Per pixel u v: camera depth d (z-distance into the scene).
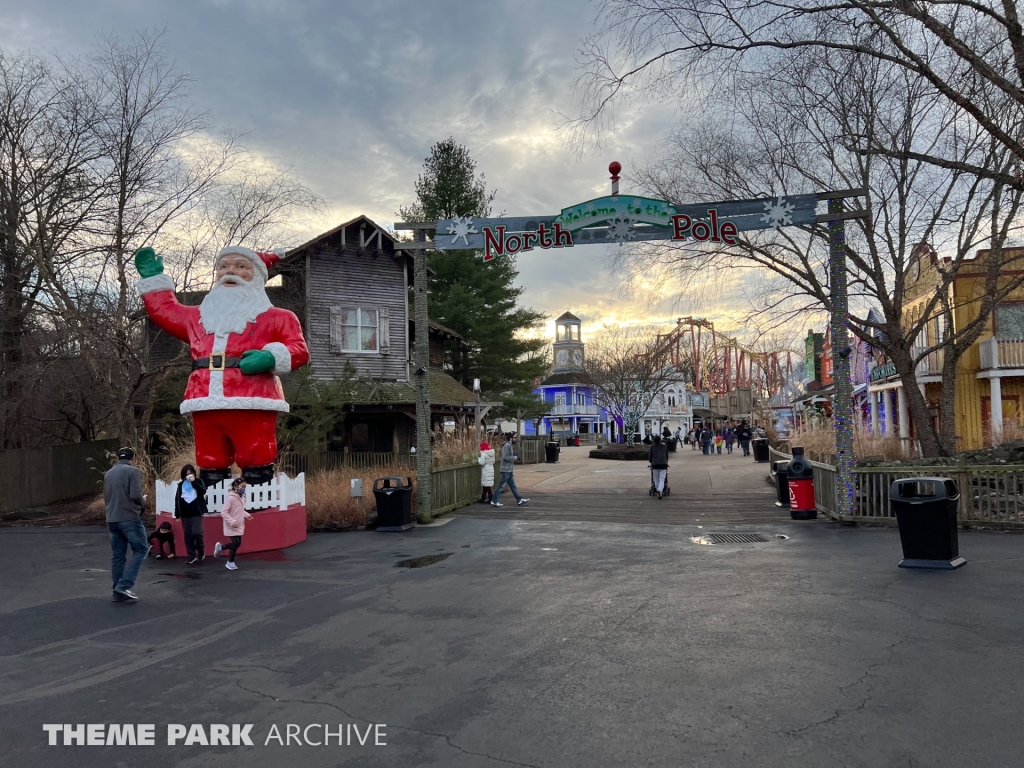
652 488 18.03
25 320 21.77
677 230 12.55
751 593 7.59
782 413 64.38
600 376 47.09
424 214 38.00
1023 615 6.42
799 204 12.34
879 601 7.06
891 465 13.77
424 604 7.78
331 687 5.38
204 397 11.90
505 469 16.86
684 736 4.27
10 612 8.14
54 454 21.38
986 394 24.00
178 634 7.08
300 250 23.45
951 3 9.50
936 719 4.37
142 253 12.79
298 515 12.59
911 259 15.65
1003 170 13.40
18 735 4.77
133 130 18.67
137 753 4.43
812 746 4.08
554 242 13.03
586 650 5.94
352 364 23.30
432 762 4.10
